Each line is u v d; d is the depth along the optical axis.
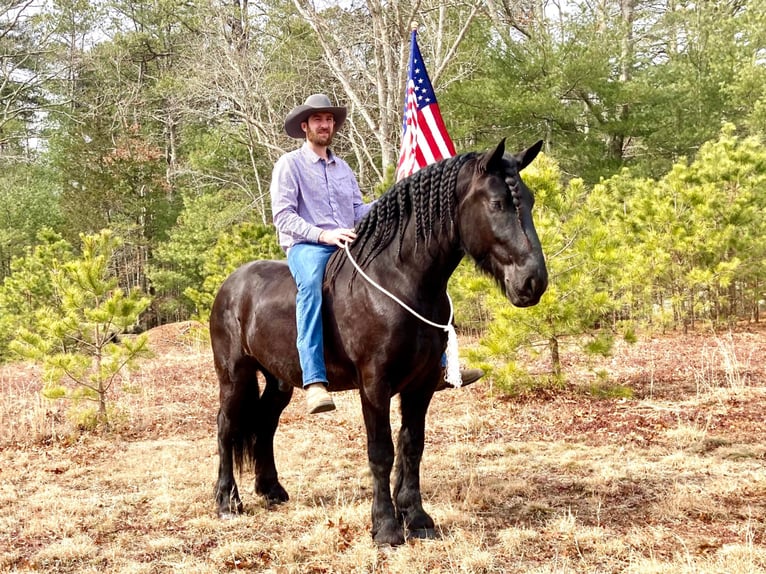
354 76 18.78
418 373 3.84
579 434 6.45
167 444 6.91
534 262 3.33
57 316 8.57
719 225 12.24
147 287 26.58
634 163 19.50
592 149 18.66
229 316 4.65
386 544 3.83
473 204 3.52
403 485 4.10
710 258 12.24
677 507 4.29
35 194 27.86
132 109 30.08
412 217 3.74
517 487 4.81
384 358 3.71
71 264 7.82
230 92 20.86
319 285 3.96
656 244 12.19
